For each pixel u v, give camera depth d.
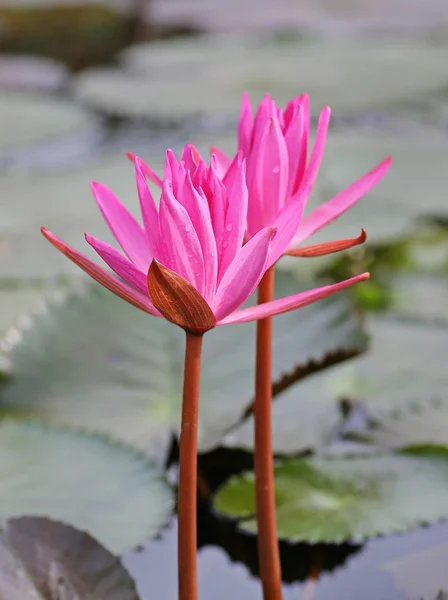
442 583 1.51
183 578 1.35
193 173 1.33
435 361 1.86
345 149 3.22
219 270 1.32
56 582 1.43
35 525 1.45
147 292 1.32
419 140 3.39
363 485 1.57
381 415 1.67
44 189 2.73
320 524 1.54
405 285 2.39
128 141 3.36
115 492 1.55
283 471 1.58
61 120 3.53
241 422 1.60
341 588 1.51
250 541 1.55
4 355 1.67
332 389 1.72
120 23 5.55
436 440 1.64
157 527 1.53
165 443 1.62
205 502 1.59
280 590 1.42
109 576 1.44
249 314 1.32
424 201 2.72
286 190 1.36
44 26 5.42
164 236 1.31
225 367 1.66
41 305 1.87
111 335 1.71
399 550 1.54
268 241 1.30
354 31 5.46
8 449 1.58
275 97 3.79
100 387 1.66
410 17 5.81
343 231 2.46
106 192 1.35
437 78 4.12
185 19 5.69
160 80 4.11
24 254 2.25
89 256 2.23
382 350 1.89
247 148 1.38
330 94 3.84
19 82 4.36
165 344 1.71
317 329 1.72
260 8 6.04
